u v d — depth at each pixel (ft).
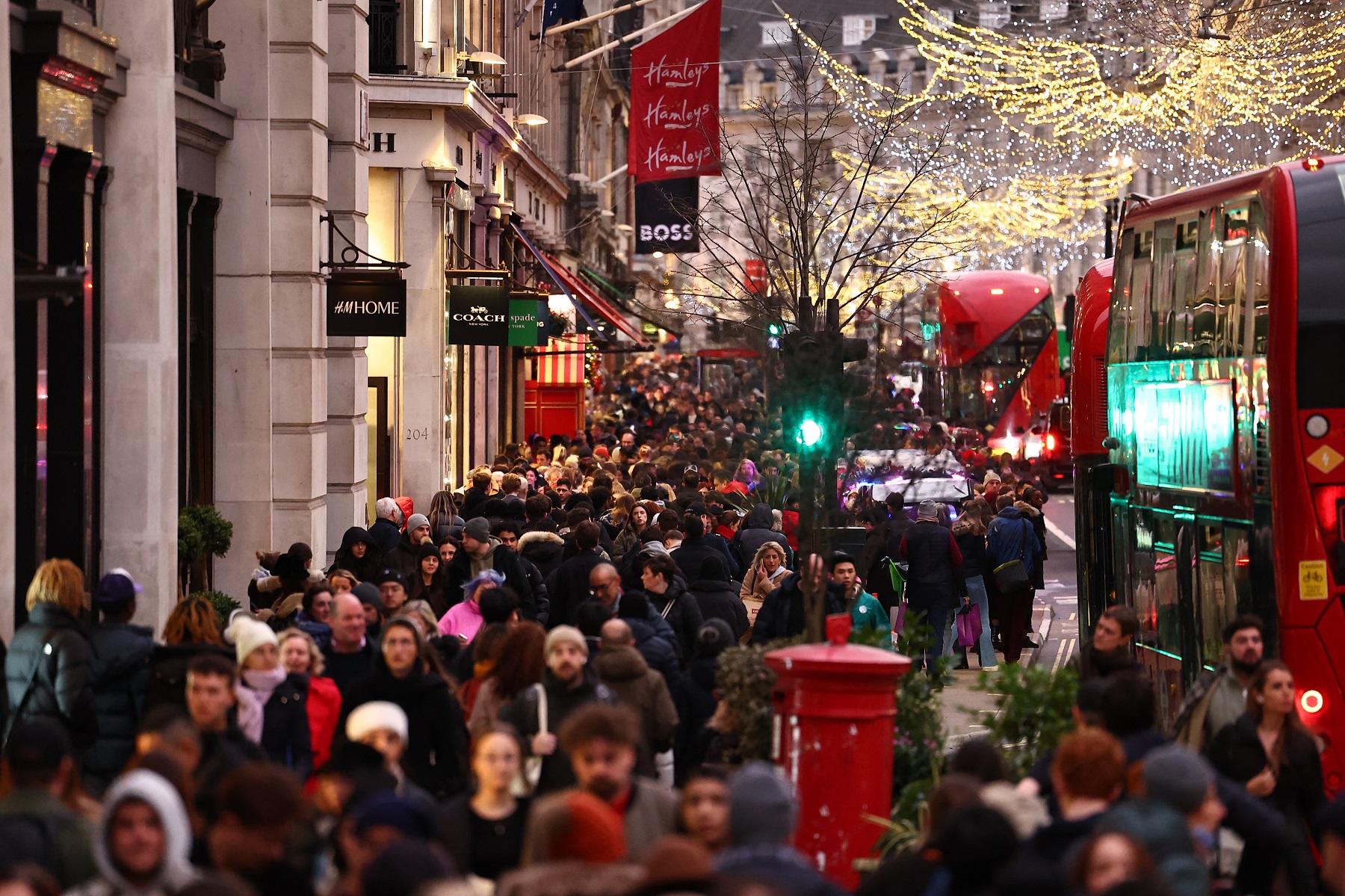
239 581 107.65
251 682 51.47
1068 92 319.88
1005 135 395.96
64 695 51.65
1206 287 71.41
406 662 51.96
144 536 84.64
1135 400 81.87
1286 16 231.50
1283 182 63.98
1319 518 62.44
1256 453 64.85
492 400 213.87
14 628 68.13
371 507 157.17
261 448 107.45
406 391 159.74
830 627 49.62
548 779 48.21
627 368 450.71
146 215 84.28
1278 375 63.05
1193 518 72.33
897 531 108.68
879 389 85.51
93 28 76.18
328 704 53.47
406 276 159.33
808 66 209.77
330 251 112.68
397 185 158.10
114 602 54.19
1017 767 53.98
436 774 51.83
